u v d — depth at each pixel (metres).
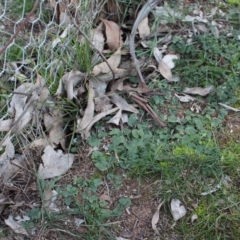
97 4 1.33
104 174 1.13
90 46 1.26
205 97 1.25
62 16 1.26
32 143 1.13
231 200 1.08
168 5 1.45
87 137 1.17
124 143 1.15
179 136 1.17
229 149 1.16
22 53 1.24
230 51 1.33
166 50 1.34
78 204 1.07
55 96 1.19
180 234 1.05
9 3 1.38
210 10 1.45
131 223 1.06
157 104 1.23
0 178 1.09
